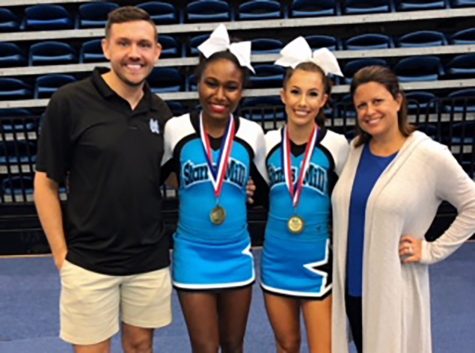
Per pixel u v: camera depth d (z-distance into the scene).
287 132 1.80
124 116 1.69
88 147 1.66
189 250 1.77
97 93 1.68
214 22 4.54
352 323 1.76
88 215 1.70
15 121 4.42
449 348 2.61
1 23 4.59
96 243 1.72
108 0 4.66
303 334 2.69
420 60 4.49
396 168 1.58
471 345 2.63
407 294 1.66
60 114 1.67
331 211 1.77
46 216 1.74
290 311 1.84
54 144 1.69
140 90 1.74
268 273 1.83
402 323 1.64
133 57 1.63
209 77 1.67
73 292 1.74
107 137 1.65
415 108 4.39
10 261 3.95
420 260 1.63
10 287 3.49
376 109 1.58
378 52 4.52
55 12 4.58
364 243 1.62
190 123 1.77
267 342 2.72
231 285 1.78
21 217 4.05
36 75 4.72
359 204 1.62
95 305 1.75
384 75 1.58
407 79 4.50
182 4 4.90
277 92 4.40
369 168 1.64
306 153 1.75
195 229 1.76
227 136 1.75
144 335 1.89
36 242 4.08
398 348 1.62
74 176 1.72
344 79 4.45
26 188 4.48
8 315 3.09
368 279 1.63
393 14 4.52
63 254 1.77
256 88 4.45
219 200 1.74
